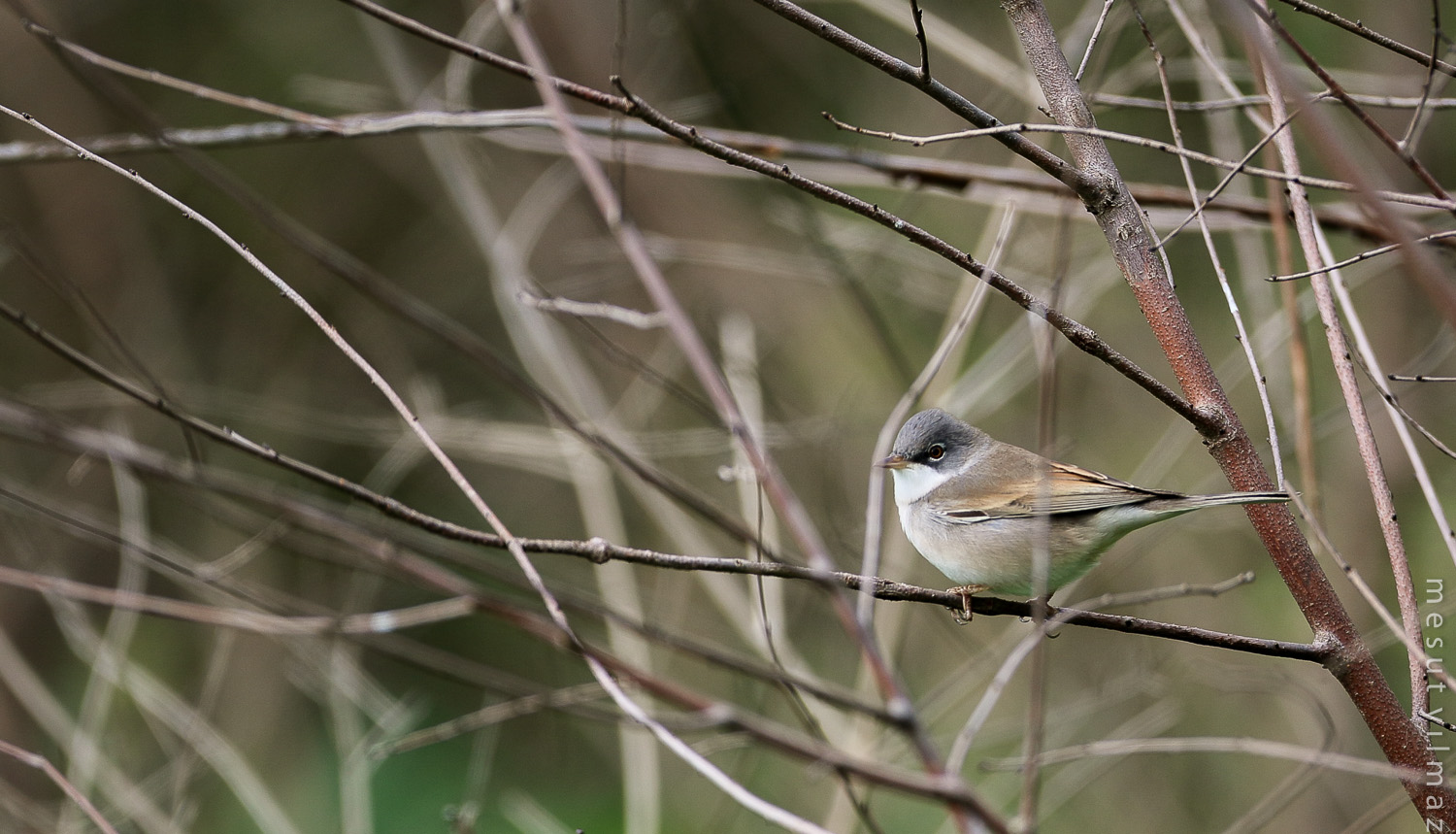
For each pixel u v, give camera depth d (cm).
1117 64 1318
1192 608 1365
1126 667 1266
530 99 1612
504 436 1289
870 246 1345
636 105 605
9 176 1516
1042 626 501
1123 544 1319
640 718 473
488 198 1494
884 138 591
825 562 393
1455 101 635
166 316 1542
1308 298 1173
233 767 1032
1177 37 1128
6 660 1113
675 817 1256
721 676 1341
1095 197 642
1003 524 788
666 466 1480
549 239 1662
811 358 1543
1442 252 708
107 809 1091
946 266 1303
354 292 1502
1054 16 1389
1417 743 571
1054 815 1308
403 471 1320
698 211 1658
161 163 1560
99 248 1541
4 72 1498
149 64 1589
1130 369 608
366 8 667
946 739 1206
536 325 1209
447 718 1345
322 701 1208
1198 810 1262
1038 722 490
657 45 1540
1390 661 1178
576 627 1216
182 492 943
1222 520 1301
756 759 1177
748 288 1589
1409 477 1199
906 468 854
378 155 1625
